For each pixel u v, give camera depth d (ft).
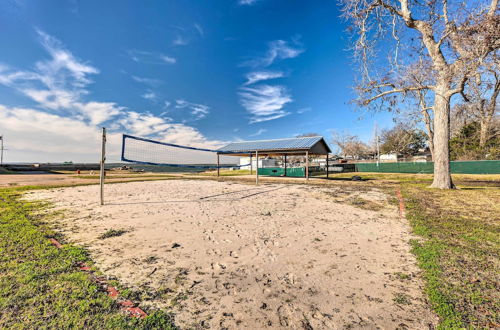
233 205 22.21
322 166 106.22
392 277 8.16
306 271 8.67
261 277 8.18
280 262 9.48
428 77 34.63
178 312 6.09
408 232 13.62
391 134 141.59
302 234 13.30
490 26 22.66
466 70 26.96
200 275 8.27
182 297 6.81
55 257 9.34
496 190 31.83
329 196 28.04
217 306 6.40
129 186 40.09
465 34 25.55
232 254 10.31
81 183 44.62
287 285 7.62
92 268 8.50
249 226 14.96
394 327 5.57
